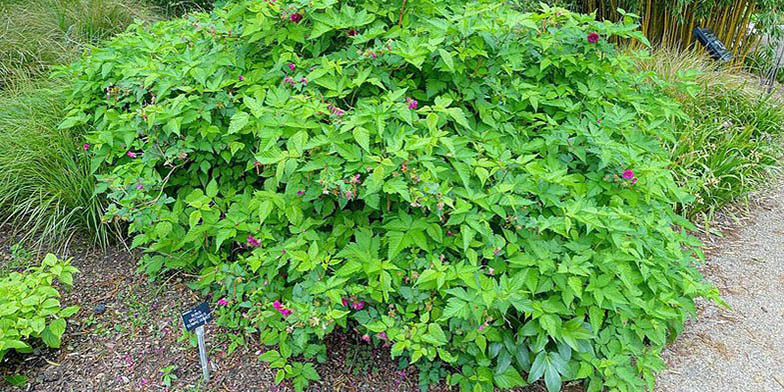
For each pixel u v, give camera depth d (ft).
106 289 9.54
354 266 7.28
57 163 10.67
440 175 7.88
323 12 8.99
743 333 9.47
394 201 8.06
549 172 8.33
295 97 7.88
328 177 7.08
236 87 8.99
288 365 7.71
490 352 7.61
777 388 8.41
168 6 18.49
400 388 8.04
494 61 9.03
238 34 9.44
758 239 12.12
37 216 10.48
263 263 7.78
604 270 7.79
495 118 8.98
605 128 9.31
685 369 8.70
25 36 14.47
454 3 9.89
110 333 8.71
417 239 7.32
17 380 7.84
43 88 12.50
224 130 8.96
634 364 8.47
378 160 7.00
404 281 7.66
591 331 7.68
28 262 9.93
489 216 7.47
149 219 8.42
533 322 7.57
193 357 8.35
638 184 8.73
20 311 8.07
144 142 9.28
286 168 7.14
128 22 16.38
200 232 8.41
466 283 7.00
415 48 8.09
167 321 8.95
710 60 17.37
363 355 8.46
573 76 10.07
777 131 14.94
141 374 8.07
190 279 9.80
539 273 7.57
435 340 6.89
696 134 13.64
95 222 10.11
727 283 10.73
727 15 19.48
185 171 9.61
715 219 12.77
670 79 14.90
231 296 8.52
